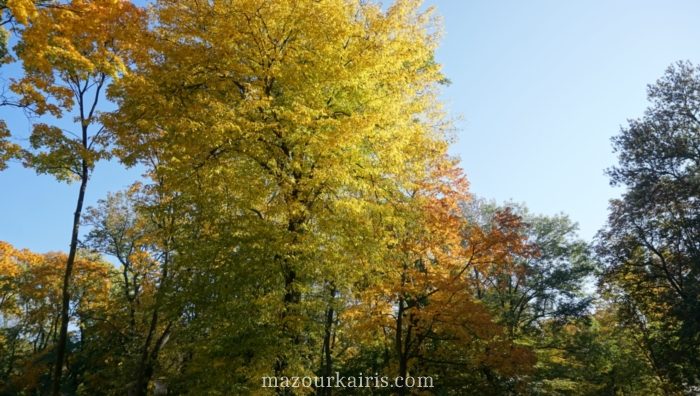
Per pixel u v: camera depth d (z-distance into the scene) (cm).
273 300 954
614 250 2502
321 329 1037
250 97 1005
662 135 2348
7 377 3278
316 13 1055
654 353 2505
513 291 2552
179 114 1031
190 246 1062
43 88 1231
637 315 2653
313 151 1010
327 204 1040
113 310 2577
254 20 1052
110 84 1245
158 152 1327
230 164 1074
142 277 2512
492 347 1481
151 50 1214
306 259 998
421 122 1332
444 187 1415
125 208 2605
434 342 1638
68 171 1373
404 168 1188
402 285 1327
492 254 1416
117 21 1233
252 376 971
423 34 1235
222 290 965
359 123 975
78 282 2931
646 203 2294
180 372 1770
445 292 1344
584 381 2623
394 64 1147
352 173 1049
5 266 3325
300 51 1066
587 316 2755
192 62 1066
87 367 2695
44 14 1130
